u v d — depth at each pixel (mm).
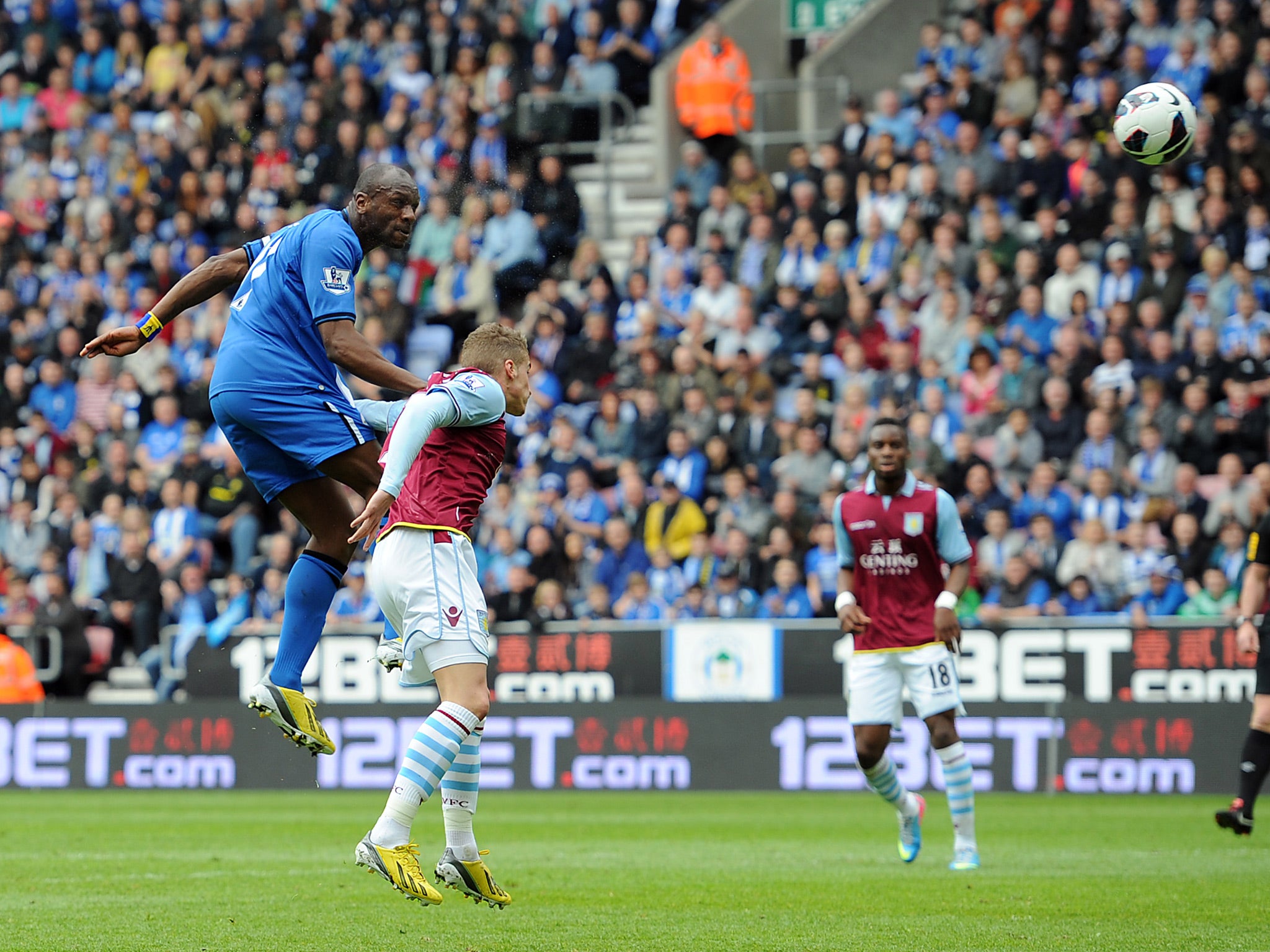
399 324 40812
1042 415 33438
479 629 11648
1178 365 33688
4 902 14695
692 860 18797
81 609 36844
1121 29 39719
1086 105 38969
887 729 17875
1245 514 31219
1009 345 35125
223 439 38812
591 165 46594
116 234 44812
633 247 44719
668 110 46000
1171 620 29094
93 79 50125
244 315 12117
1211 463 32594
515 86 45781
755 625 30922
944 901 14672
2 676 34531
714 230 40375
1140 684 29203
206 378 40594
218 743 33000
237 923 13164
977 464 32594
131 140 46906
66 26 50750
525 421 37500
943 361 35781
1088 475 32562
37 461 40406
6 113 48812
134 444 40031
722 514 34094
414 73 45375
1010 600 30812
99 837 22250
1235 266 34438
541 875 17094
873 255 38062
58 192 47000
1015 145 39062
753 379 36312
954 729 17578
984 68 41312
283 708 11930
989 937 12367
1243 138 36281
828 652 30516
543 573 34062
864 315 36781
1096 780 29094
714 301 39094
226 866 18141
